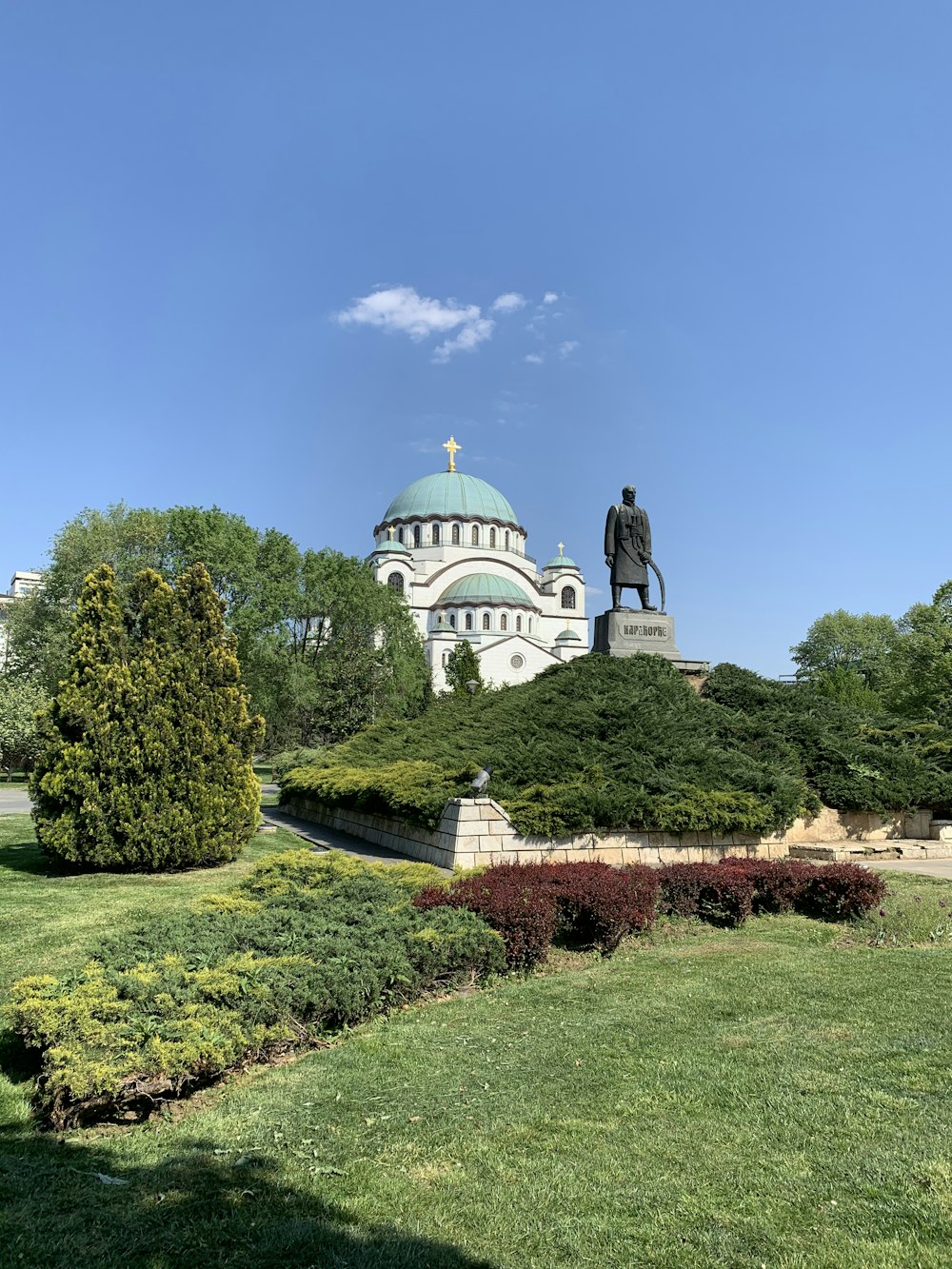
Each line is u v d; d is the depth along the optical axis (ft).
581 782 51.62
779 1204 14.38
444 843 47.47
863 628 273.75
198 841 49.21
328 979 24.04
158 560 147.54
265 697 144.36
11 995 21.98
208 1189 15.19
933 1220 13.71
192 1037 19.69
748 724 63.72
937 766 63.41
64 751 47.52
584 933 34.19
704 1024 24.20
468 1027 24.34
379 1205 14.56
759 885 39.34
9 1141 17.26
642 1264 12.82
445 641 245.24
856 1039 22.66
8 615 166.91
